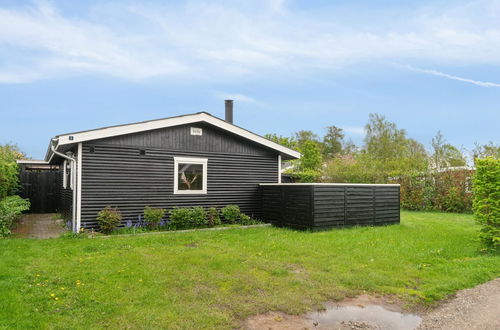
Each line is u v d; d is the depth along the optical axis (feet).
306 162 101.24
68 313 13.91
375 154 97.96
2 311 13.74
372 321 14.14
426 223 40.32
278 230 34.68
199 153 38.93
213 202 39.68
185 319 13.53
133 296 15.70
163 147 36.68
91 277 18.16
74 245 26.14
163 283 17.57
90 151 32.73
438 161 64.23
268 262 21.65
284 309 14.83
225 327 13.01
